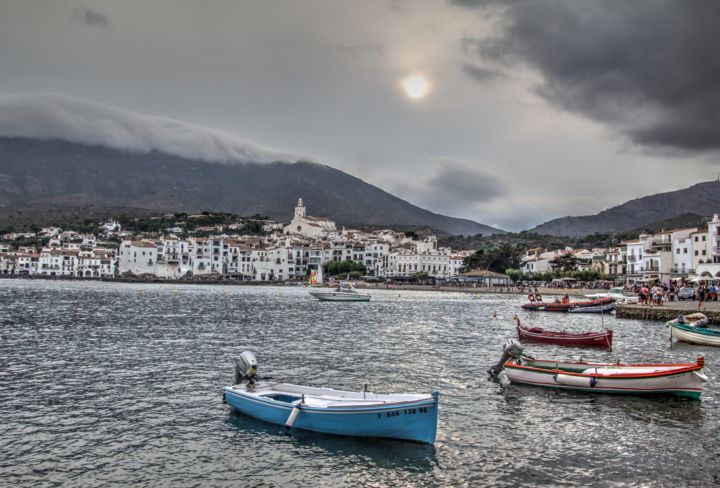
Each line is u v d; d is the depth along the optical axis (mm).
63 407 30234
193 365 41969
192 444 24719
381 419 24672
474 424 27625
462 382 36781
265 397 27688
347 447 24312
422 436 24516
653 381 32562
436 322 79250
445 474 21688
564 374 34125
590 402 31844
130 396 32594
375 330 67250
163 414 29016
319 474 21656
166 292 159375
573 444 25078
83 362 42688
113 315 80562
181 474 21672
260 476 21500
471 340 58531
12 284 194000
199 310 93562
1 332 59156
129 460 22984
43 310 86750
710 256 138875
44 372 38938
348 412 25078
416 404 24266
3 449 23984
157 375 38375
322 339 57719
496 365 38031
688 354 49875
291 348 51000
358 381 37062
